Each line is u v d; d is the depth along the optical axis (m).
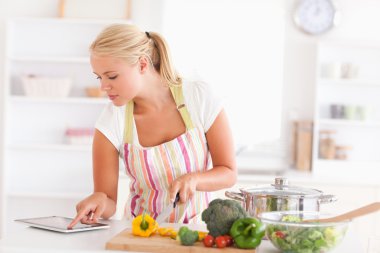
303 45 5.38
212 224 1.79
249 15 5.36
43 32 5.36
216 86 5.38
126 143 2.38
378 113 5.38
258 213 1.91
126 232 1.94
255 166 5.36
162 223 2.23
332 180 4.76
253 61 5.37
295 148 5.33
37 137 5.43
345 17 5.38
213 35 5.36
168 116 2.38
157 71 2.35
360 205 4.73
